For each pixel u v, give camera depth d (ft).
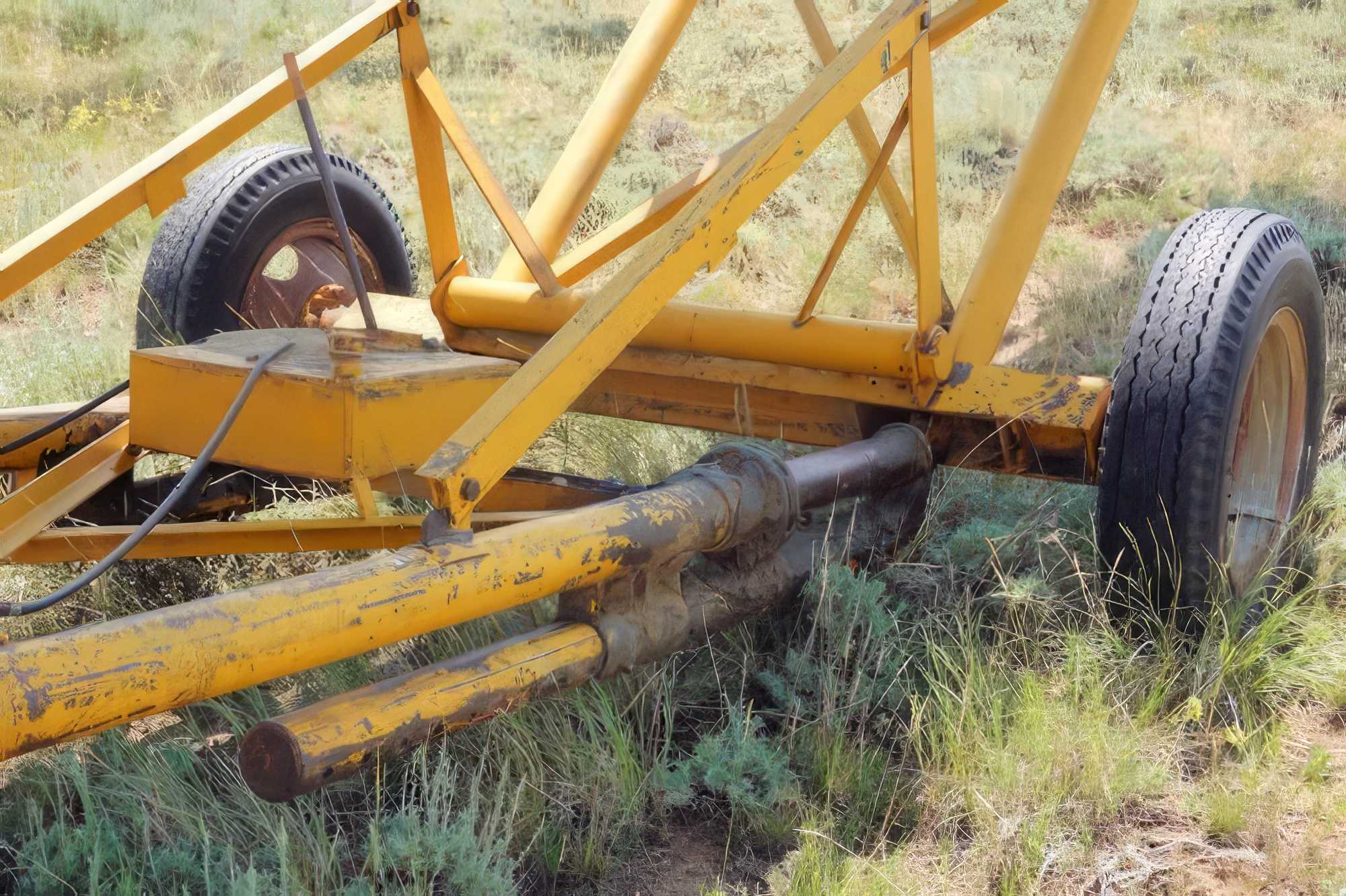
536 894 8.59
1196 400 10.78
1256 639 11.00
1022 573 12.51
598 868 8.75
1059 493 14.14
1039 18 40.50
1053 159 12.48
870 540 11.80
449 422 10.35
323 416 9.54
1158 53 37.65
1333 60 37.65
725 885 8.68
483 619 10.97
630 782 9.20
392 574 7.22
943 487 13.82
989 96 32.60
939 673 10.40
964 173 28.91
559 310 12.66
